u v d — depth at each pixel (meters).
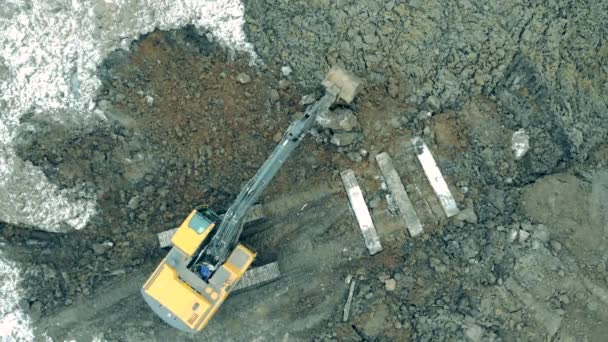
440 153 13.44
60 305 12.90
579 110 13.41
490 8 13.28
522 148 13.48
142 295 12.50
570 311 12.76
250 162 13.32
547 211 13.23
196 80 13.38
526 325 12.73
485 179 13.52
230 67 13.48
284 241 13.22
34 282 12.90
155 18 13.20
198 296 11.39
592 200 13.27
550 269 12.88
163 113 13.24
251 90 13.44
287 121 13.41
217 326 12.95
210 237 11.91
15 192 12.80
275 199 13.28
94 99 13.06
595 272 12.91
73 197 12.99
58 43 13.09
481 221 13.26
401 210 13.22
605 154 13.63
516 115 13.59
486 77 13.46
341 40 13.35
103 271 13.06
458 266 13.03
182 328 11.70
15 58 13.02
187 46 13.49
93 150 13.06
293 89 13.48
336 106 13.14
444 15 13.30
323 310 13.02
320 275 13.13
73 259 13.10
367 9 13.23
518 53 13.36
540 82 13.31
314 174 13.34
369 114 13.40
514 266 12.93
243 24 13.34
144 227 13.18
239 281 12.70
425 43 13.33
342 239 13.21
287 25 13.34
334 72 12.69
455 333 12.75
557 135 13.48
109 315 12.92
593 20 13.29
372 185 13.33
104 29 13.06
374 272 13.12
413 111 13.52
